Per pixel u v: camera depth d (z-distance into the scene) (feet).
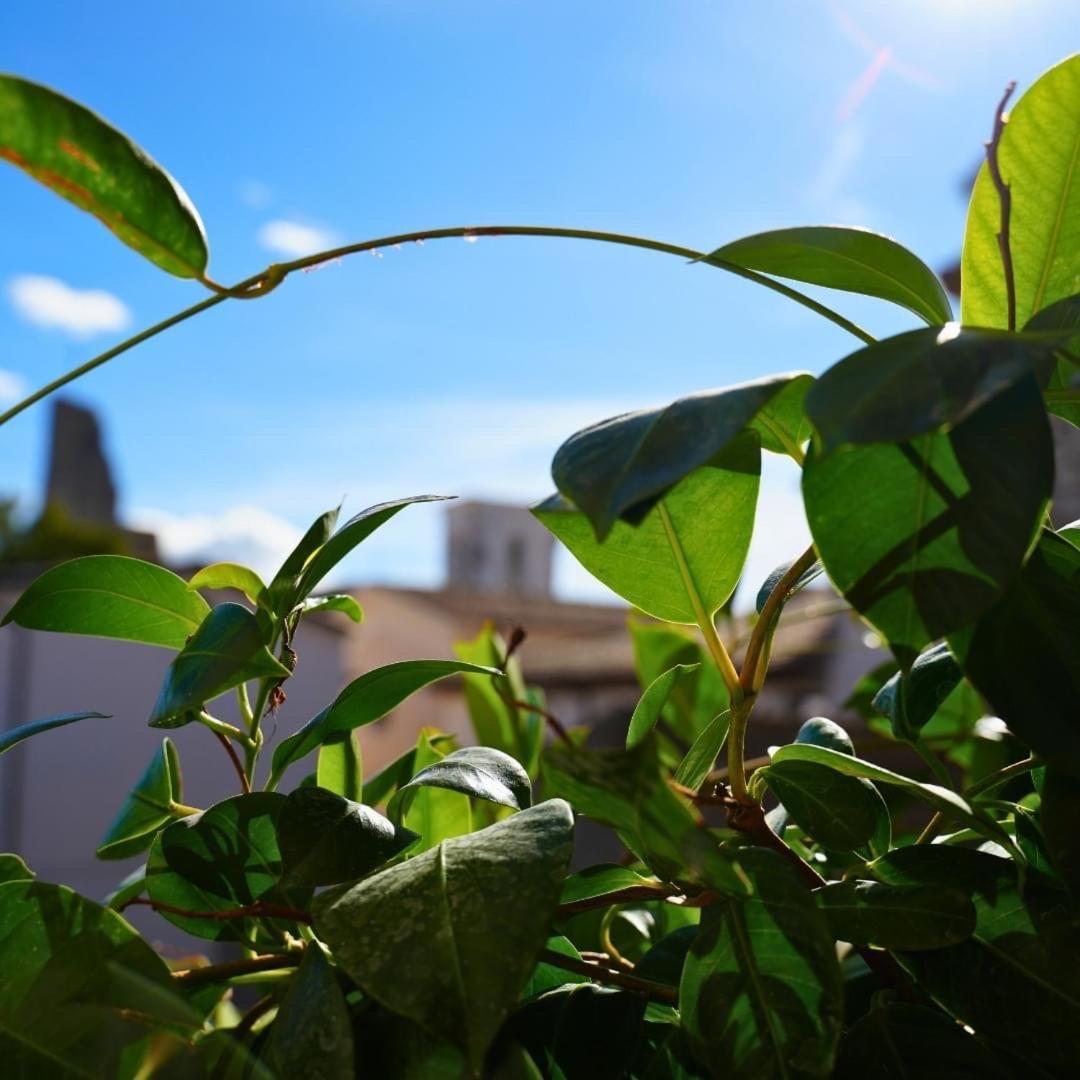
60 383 0.98
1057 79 1.13
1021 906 1.02
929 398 0.77
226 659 1.07
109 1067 0.94
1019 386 0.88
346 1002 0.94
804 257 1.13
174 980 1.01
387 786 1.57
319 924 0.87
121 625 1.37
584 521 1.14
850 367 0.83
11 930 0.97
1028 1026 0.97
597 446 0.87
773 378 0.87
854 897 0.99
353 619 1.43
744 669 1.05
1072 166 1.13
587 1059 1.00
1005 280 1.13
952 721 2.02
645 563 1.15
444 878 0.87
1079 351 0.97
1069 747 0.86
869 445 0.82
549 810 0.93
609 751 0.76
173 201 0.94
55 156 0.90
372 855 1.01
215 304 1.00
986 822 0.97
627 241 1.08
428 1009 0.79
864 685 2.23
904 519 0.87
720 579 1.14
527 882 0.85
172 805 1.36
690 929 1.15
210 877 1.15
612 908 1.42
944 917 0.96
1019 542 0.82
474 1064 0.76
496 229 1.06
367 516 1.20
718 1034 0.91
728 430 0.81
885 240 1.11
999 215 1.16
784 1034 0.90
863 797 1.12
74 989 0.96
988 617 0.91
